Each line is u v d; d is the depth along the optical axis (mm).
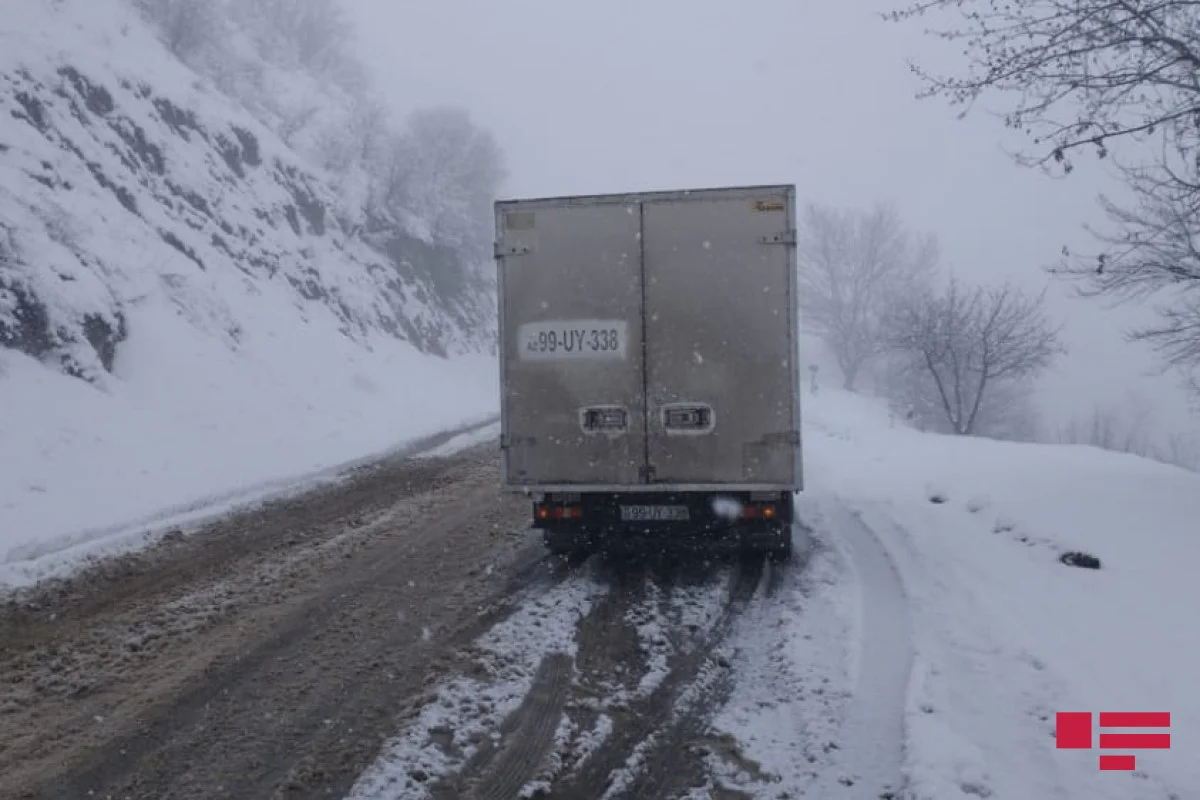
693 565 8812
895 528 9758
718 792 4602
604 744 5141
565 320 8227
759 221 8023
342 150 36188
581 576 8492
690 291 8078
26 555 9039
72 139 20141
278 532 10305
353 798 4547
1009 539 8633
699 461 8086
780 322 8008
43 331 13938
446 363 33094
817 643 6562
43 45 21844
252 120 31094
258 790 4645
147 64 26812
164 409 14820
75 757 5035
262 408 16875
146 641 6859
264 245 25750
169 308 17781
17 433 11805
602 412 8188
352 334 26578
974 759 4617
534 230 8273
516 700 5703
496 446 17672
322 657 6449
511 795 4578
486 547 9633
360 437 17234
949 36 9117
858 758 4871
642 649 6613
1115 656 5680
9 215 15219
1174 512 8836
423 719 5398
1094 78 8867
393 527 10555
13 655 6629
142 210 20844
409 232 37250
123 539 9750
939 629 6590
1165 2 8633
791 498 8414
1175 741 4645
